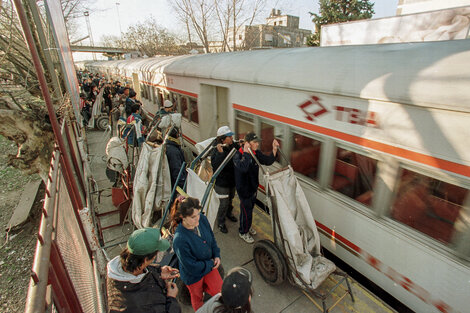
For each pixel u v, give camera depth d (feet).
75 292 5.95
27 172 16.87
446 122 7.09
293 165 12.80
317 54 11.56
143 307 5.75
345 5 77.10
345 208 10.32
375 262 9.65
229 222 15.35
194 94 21.86
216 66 18.03
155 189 12.50
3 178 27.22
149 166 12.82
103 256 11.57
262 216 15.76
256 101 14.39
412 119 7.80
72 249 6.82
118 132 22.44
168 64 27.71
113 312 5.59
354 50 10.39
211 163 13.35
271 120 13.55
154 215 13.60
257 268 11.47
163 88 29.94
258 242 10.87
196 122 22.76
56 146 9.39
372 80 8.75
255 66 14.32
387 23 23.67
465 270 7.25
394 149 8.35
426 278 8.20
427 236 8.03
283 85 12.14
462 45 7.64
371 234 9.53
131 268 5.66
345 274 10.09
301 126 11.74
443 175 7.34
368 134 9.05
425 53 8.09
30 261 15.87
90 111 39.17
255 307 10.27
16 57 24.39
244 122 15.87
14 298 13.53
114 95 42.29
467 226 7.09
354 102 9.36
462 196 7.07
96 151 28.78
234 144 13.03
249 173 12.03
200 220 8.57
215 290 8.70
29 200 20.98
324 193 11.18
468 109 6.58
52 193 6.23
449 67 7.23
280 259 10.03
